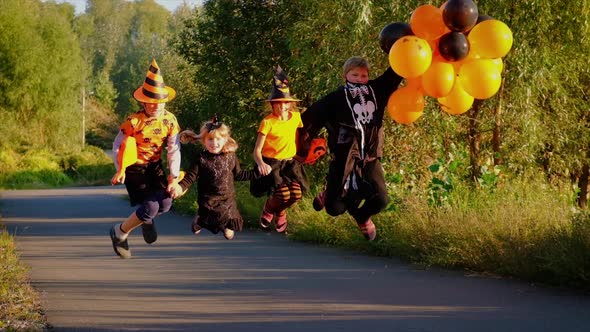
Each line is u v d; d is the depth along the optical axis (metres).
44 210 26.61
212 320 10.25
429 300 11.09
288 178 10.52
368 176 9.46
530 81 16.52
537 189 15.59
